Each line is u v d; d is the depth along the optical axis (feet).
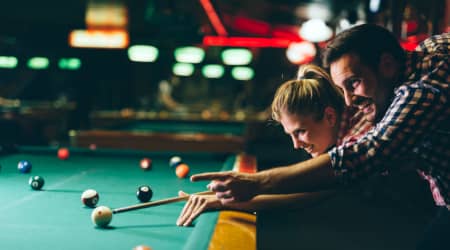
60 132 35.22
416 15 18.16
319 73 7.16
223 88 50.42
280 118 7.16
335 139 7.21
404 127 4.87
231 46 36.01
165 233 5.66
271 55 47.39
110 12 23.86
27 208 6.98
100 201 7.60
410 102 4.90
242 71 38.86
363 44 5.23
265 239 15.37
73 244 5.16
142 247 4.48
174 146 18.25
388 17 20.90
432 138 5.52
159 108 44.09
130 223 6.15
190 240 5.02
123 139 18.30
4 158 12.95
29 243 5.18
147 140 18.31
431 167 5.79
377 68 5.31
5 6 23.98
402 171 6.40
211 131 27.81
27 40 29.55
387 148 4.91
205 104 50.62
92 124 34.01
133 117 33.47
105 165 12.07
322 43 33.47
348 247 14.58
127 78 40.29
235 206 6.44
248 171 9.96
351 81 5.41
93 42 27.27
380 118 6.45
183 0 22.89
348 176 4.98
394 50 5.37
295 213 19.02
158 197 8.00
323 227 16.97
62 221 6.20
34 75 44.65
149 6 22.40
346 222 17.61
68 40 29.30
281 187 5.10
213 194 6.79
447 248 6.08
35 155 13.70
